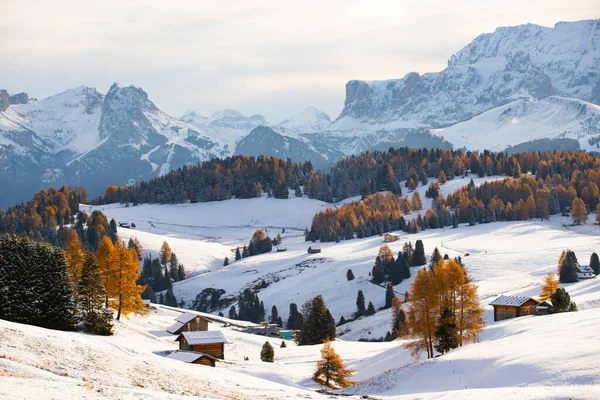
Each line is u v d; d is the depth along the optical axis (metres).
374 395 50.66
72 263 86.50
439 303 65.62
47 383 32.69
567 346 46.47
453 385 46.12
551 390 36.00
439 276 65.19
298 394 44.34
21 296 68.25
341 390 56.75
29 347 42.75
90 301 75.00
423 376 50.69
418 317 66.12
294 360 87.75
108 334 75.00
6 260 68.81
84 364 42.12
